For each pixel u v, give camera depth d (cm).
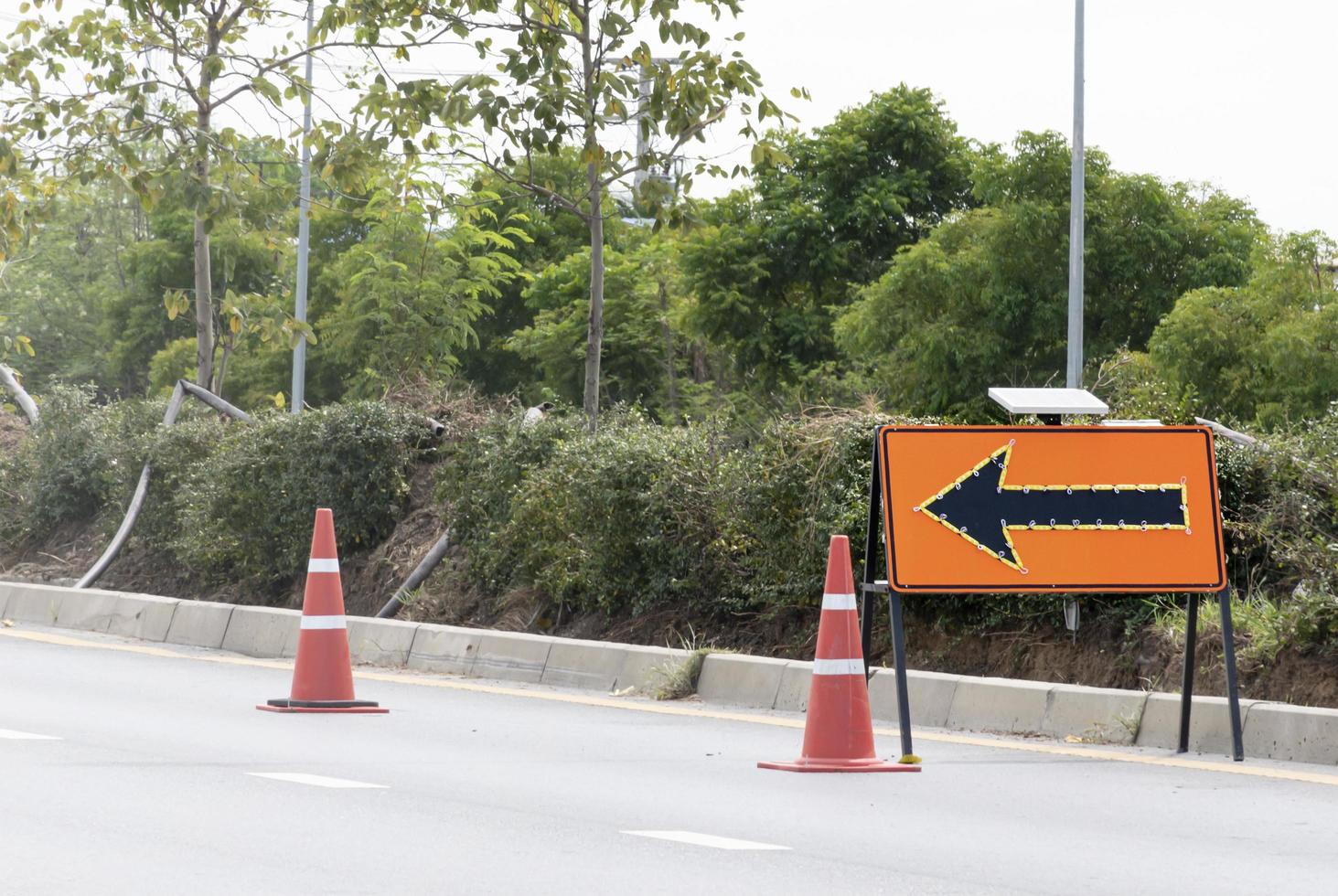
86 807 1139
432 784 1270
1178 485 1464
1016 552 1428
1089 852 1055
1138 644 1755
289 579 2616
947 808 1201
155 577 2825
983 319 5800
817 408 2069
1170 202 5922
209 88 3016
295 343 3284
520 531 2275
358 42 2675
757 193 6994
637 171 2566
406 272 5884
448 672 2059
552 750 1459
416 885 927
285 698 1758
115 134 2961
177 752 1394
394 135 2598
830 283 6825
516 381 8025
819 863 1007
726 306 6681
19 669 1984
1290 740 1445
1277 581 1825
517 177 2648
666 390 7150
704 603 2094
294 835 1062
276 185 3002
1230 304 5062
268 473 2584
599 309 2592
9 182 3014
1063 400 1449
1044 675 1797
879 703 1702
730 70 2430
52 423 3142
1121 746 1516
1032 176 5825
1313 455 1839
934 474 1426
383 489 2584
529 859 1002
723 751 1463
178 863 971
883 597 1914
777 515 1975
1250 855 1052
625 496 2108
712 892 923
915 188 6819
